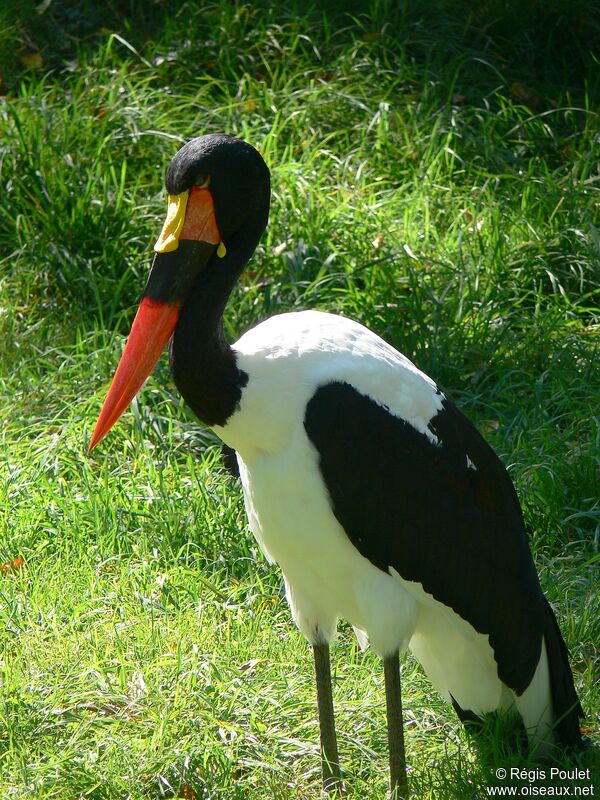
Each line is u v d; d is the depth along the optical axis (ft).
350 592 19.11
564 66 44.39
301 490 18.06
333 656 23.41
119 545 25.96
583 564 24.97
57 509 27.02
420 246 36.40
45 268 34.94
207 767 19.94
